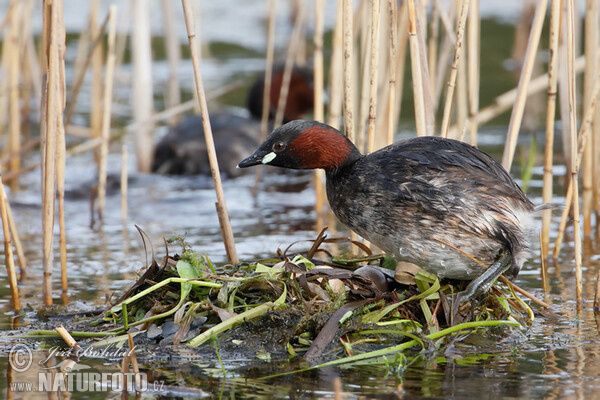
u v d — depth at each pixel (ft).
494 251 25.40
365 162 26.55
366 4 37.96
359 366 22.90
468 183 25.22
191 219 44.39
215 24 96.58
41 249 38.42
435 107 37.52
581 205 43.50
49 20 29.66
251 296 26.12
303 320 24.80
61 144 31.30
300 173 56.08
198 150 54.90
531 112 64.90
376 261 30.01
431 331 24.90
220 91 56.24
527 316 27.61
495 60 77.15
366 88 34.17
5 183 52.01
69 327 26.53
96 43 41.93
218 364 23.13
